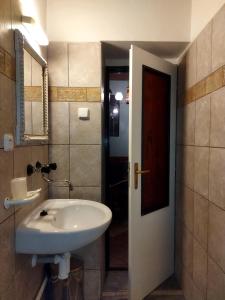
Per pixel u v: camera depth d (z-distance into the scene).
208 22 1.52
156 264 2.11
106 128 2.43
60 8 1.91
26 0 1.39
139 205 1.91
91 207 1.69
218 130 1.37
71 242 1.21
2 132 1.06
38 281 1.64
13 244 1.19
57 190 1.95
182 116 2.06
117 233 3.31
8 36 1.14
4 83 1.09
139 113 1.87
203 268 1.59
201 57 1.63
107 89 2.42
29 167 1.39
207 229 1.52
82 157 1.94
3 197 1.07
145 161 1.99
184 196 2.00
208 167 1.50
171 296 2.03
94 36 1.92
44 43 1.65
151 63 1.96
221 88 1.33
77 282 1.78
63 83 1.91
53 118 1.92
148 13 1.92
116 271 2.43
